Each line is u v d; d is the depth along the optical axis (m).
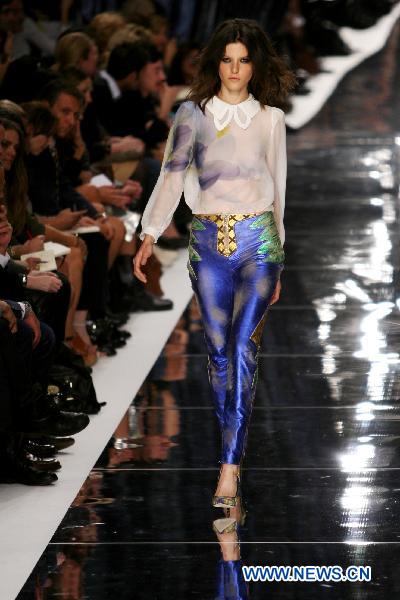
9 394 12.34
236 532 10.99
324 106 40.94
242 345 11.34
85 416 13.11
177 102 26.81
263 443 13.38
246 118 11.39
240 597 9.72
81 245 16.05
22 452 12.30
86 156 18.84
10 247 14.24
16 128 14.55
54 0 27.47
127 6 28.12
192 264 11.55
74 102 17.73
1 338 12.19
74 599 9.69
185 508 11.54
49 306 14.29
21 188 14.77
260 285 11.35
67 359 14.41
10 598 9.70
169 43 29.84
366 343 17.53
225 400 11.69
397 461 12.79
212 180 11.38
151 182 21.09
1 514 11.46
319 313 19.28
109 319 17.62
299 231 25.39
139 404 14.77
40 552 10.60
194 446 13.27
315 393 15.20
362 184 30.02
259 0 39.75
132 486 12.12
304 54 44.69
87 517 11.34
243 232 11.35
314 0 49.47
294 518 11.30
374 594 9.77
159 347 17.45
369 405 14.70
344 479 12.27
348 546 10.68
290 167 32.03
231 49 11.24
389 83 44.69
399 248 23.88
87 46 20.55
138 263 11.38
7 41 18.89
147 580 10.02
